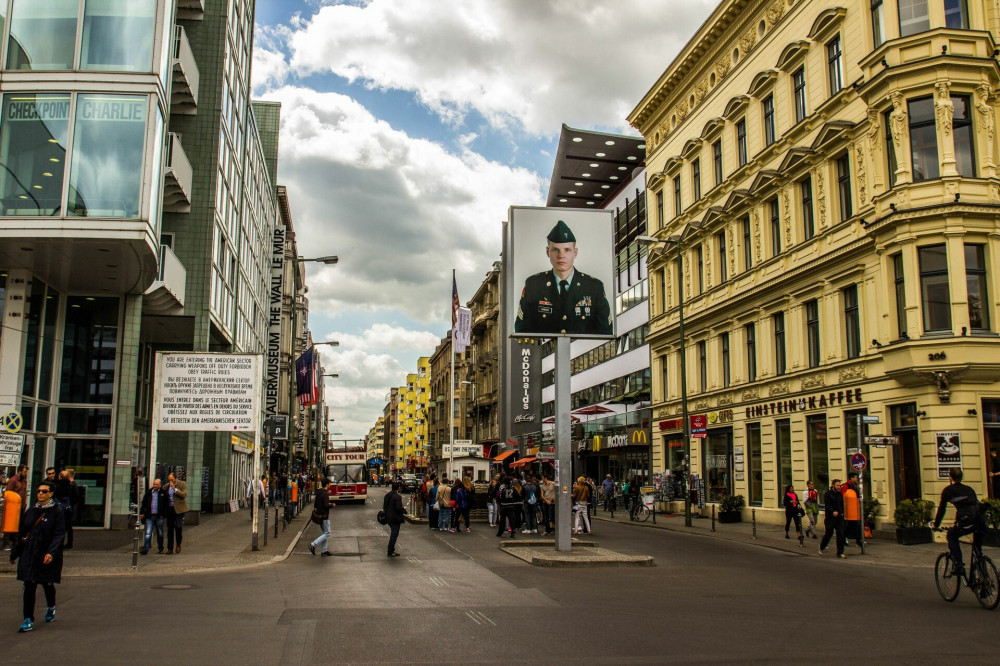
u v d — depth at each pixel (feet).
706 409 122.11
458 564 57.67
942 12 75.20
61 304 76.07
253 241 147.23
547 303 70.44
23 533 34.47
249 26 132.98
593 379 183.21
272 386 183.42
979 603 39.55
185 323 94.99
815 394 92.73
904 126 75.66
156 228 67.15
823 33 92.99
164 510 60.95
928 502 71.05
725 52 120.16
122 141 64.49
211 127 98.37
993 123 74.28
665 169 138.51
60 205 62.80
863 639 30.66
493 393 265.54
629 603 39.86
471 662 26.40
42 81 64.44
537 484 91.25
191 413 65.46
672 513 129.08
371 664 26.02
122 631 31.09
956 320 71.20
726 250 116.16
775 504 101.35
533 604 39.06
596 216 72.84
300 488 147.84
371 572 52.34
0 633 30.63
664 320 139.23
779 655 27.68
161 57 66.44
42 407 73.41
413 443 582.35
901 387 76.79
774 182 101.81
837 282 88.63
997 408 71.67
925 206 73.10
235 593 41.96
